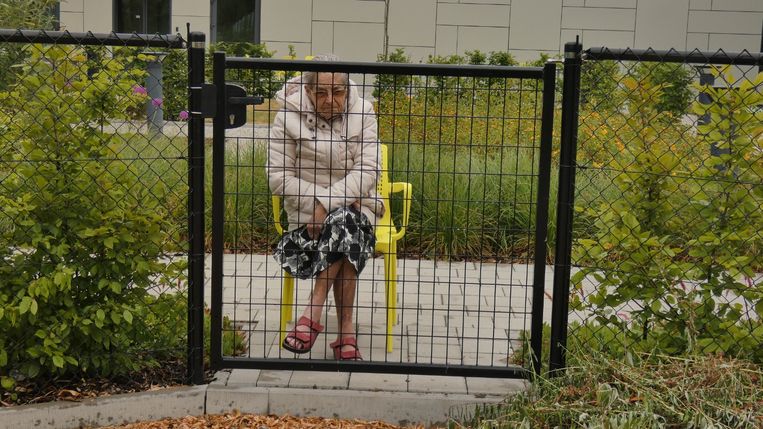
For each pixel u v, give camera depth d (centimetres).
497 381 411
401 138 868
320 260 420
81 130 389
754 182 391
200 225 390
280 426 375
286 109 426
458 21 1770
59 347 382
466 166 743
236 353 440
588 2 1766
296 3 1780
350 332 429
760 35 1772
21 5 995
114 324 397
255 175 724
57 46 381
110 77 390
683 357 367
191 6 1791
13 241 382
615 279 402
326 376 412
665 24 1773
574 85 376
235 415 384
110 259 393
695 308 397
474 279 616
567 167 381
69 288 374
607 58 372
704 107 393
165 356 420
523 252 691
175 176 655
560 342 390
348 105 423
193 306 393
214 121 385
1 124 382
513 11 1766
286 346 416
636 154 402
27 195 377
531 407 345
